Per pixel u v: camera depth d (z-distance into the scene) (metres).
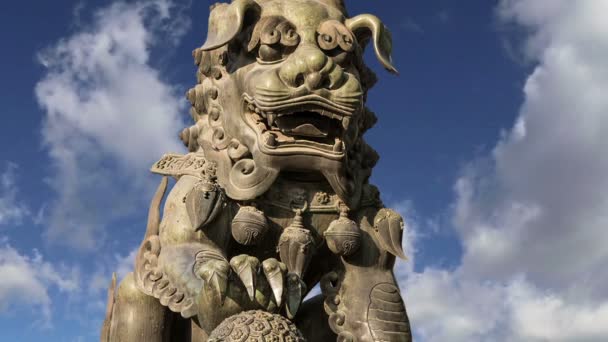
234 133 2.66
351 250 2.63
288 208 2.67
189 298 2.39
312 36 2.61
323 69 2.46
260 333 2.14
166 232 2.61
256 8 2.66
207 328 2.29
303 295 2.46
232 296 2.24
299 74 2.46
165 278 2.49
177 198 2.68
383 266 2.71
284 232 2.61
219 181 2.66
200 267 2.28
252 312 2.22
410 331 2.64
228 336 2.14
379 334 2.55
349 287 2.65
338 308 2.63
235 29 2.58
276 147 2.54
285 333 2.17
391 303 2.62
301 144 2.56
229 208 2.61
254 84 2.52
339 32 2.63
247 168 2.61
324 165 2.57
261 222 2.55
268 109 2.46
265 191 2.59
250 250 2.66
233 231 2.56
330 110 2.46
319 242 2.69
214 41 2.63
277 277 2.26
